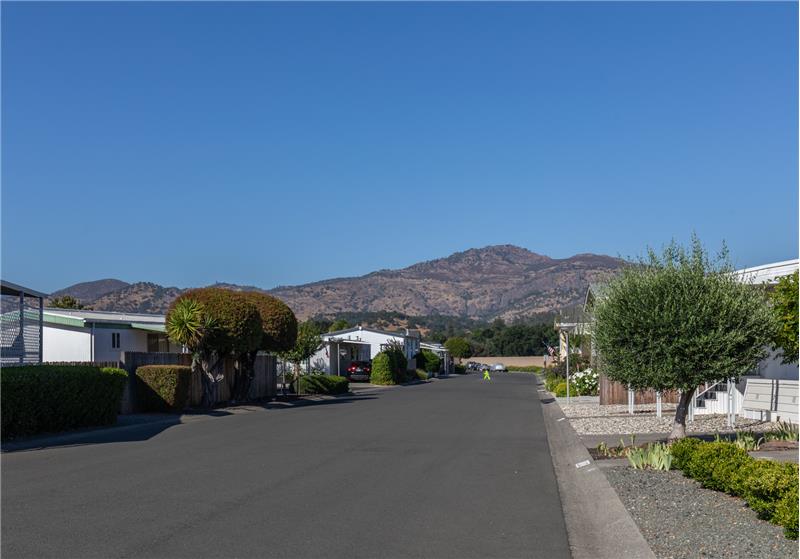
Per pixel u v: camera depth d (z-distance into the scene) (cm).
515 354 13012
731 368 1381
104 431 1919
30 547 744
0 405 1664
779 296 1466
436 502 987
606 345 1466
